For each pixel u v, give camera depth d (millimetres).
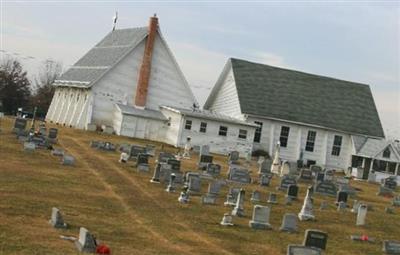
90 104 78500
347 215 37594
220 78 85312
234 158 63781
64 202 28703
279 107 80562
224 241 25547
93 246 20109
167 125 75125
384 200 49281
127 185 36969
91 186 34688
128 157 50156
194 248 23469
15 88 117938
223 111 83062
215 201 34906
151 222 27203
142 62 80062
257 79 82625
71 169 40312
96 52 94562
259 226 29219
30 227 22547
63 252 19422
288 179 45531
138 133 74625
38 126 67250
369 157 77938
